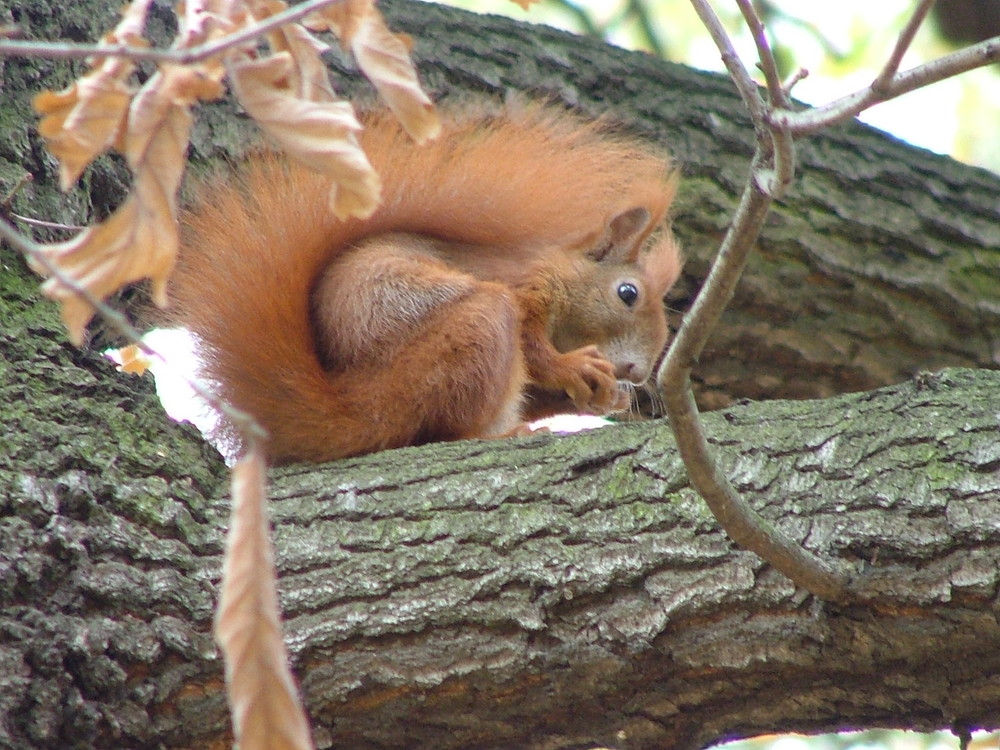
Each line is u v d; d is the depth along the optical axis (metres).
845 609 5.39
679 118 9.99
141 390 6.64
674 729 5.73
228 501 6.29
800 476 5.66
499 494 5.96
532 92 9.67
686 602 5.52
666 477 5.81
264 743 3.24
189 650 5.72
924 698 5.48
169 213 3.94
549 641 5.62
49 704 5.49
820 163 10.21
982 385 5.78
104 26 8.38
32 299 6.87
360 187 3.92
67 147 3.84
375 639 5.69
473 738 5.79
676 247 10.03
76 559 5.75
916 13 3.95
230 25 4.00
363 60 4.25
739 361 10.28
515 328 8.04
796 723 5.71
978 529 5.28
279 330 7.59
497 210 9.00
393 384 7.58
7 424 6.12
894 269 10.14
